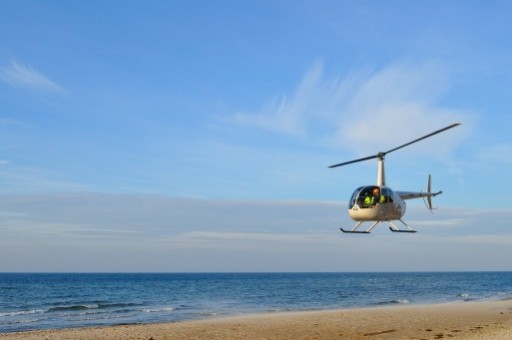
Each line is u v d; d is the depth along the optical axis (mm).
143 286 106125
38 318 38188
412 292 76500
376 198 25047
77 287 100312
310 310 41938
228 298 62969
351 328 27562
